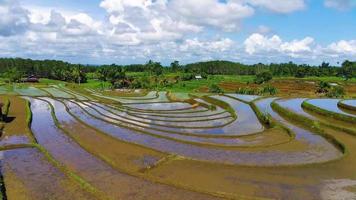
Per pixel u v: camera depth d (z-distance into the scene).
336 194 18.52
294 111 48.44
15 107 50.91
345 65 142.00
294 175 21.53
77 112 49.66
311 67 156.88
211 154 26.80
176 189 18.92
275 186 19.66
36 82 123.50
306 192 18.80
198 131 37.09
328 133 33.41
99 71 131.38
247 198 17.64
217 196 18.02
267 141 31.73
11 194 17.88
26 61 162.00
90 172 21.72
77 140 30.00
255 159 25.44
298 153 27.30
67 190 18.44
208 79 140.25
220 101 63.12
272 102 58.47
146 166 23.50
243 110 53.94
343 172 22.16
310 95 82.69
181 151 27.69
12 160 23.81
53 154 25.89
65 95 76.44
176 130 37.34
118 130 36.22
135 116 46.56
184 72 161.00
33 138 30.39
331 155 26.78
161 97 77.94
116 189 18.88
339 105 52.31
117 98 74.06
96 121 41.81
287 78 139.38
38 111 49.72
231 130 38.00
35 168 22.08
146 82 115.00
